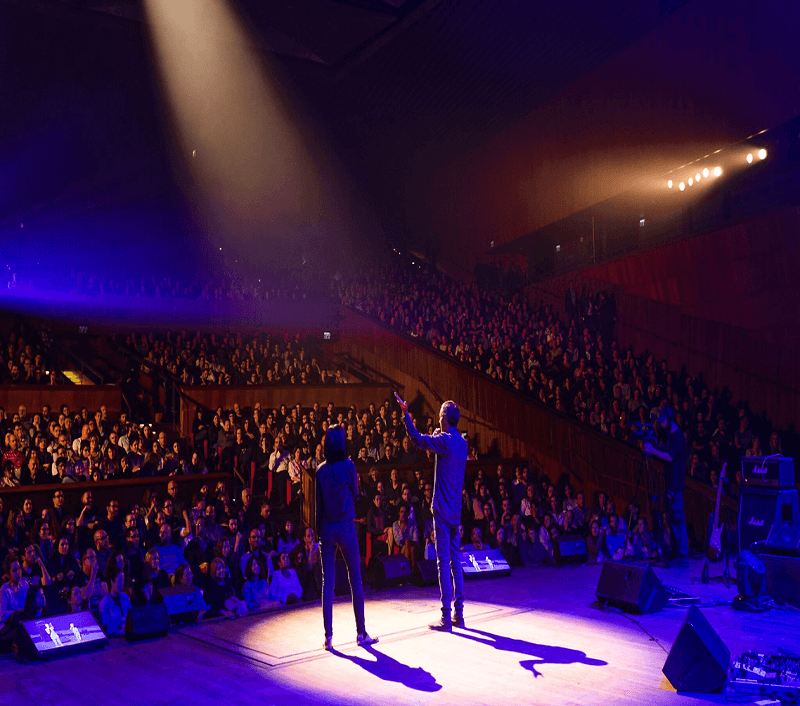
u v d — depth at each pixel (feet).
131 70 68.74
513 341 66.74
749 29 53.16
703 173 59.57
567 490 45.93
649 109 63.10
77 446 46.29
